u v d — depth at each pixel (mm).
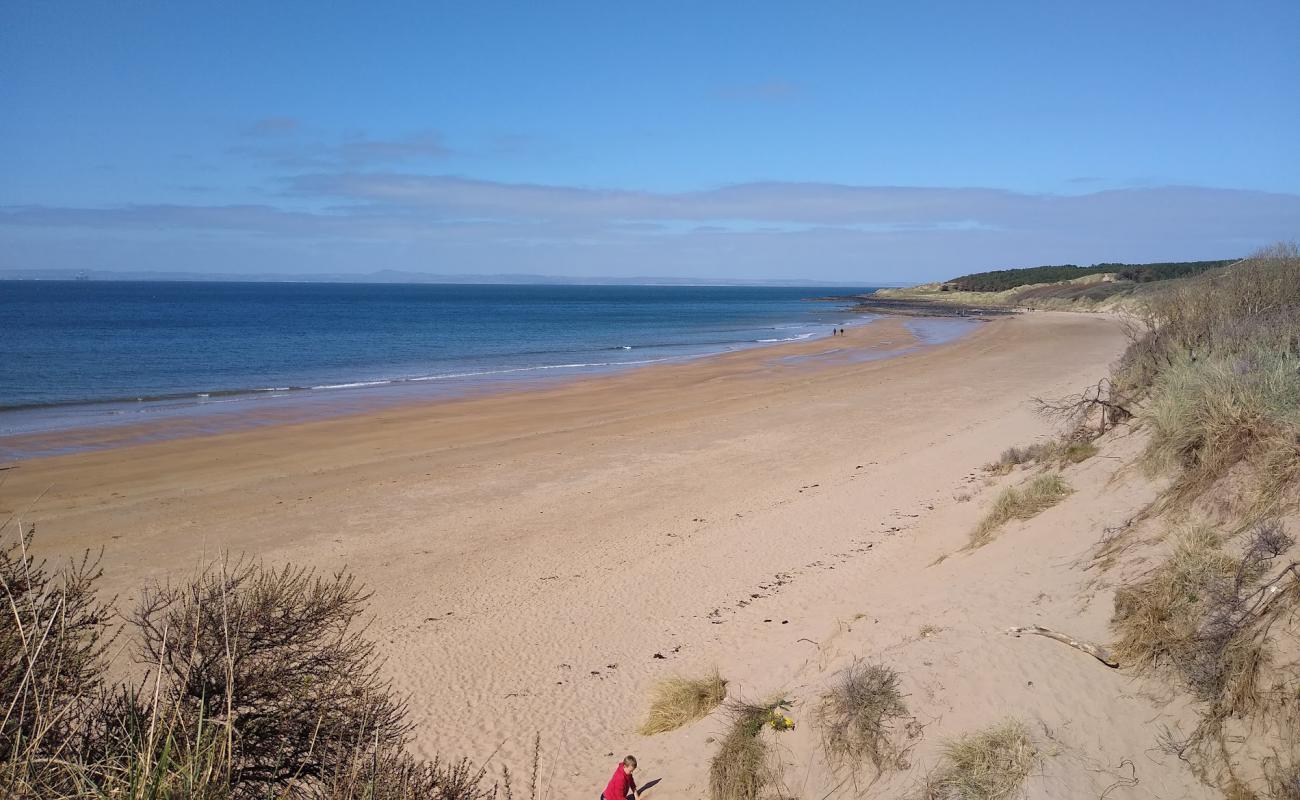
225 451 23828
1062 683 6133
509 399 34406
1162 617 6180
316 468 21672
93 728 3830
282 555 14797
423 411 31188
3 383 38625
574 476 20609
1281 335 11812
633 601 12312
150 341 64125
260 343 63969
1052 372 37250
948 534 12727
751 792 6406
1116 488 10391
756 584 12570
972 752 5582
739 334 78562
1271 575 6016
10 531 16125
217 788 3277
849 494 17188
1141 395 14531
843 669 7598
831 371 43156
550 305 161375
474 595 12805
